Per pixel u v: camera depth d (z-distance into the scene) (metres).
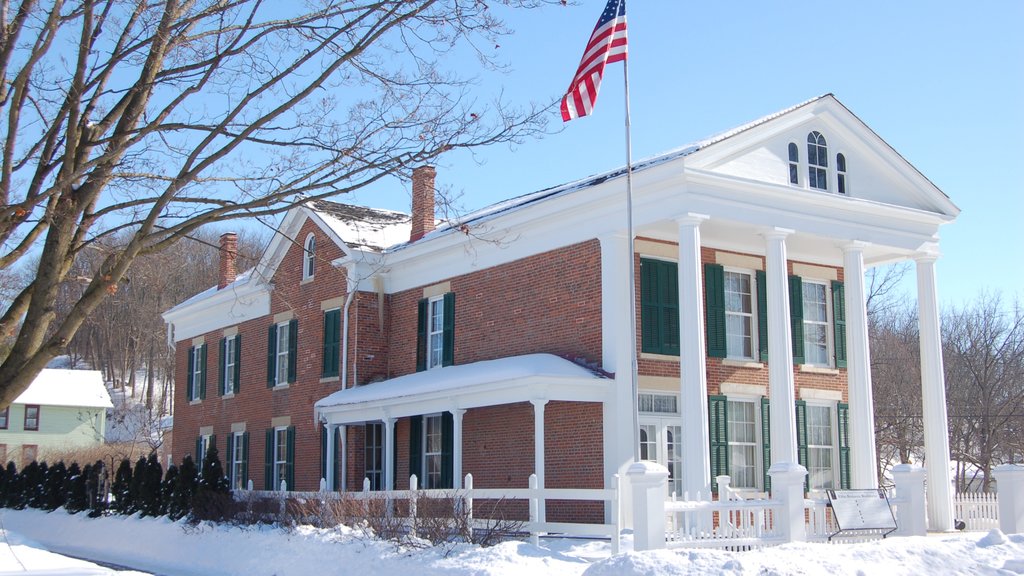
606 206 22.06
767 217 21.59
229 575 19.00
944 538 14.12
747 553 12.81
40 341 11.66
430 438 26.31
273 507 21.17
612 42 20.55
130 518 26.03
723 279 23.67
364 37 12.55
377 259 28.67
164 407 66.19
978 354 47.09
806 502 16.89
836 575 11.95
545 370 20.98
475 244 25.56
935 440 23.45
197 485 24.31
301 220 31.81
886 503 17.67
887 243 23.58
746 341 24.03
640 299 22.20
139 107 12.27
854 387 22.58
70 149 11.80
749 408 23.81
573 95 20.41
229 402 35.38
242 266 38.31
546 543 18.38
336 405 26.75
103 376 81.25
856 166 23.59
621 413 21.09
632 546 17.31
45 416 65.06
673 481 22.20
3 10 11.65
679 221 20.50
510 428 23.67
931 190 24.31
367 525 17.81
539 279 23.73
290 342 31.81
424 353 27.38
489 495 16.95
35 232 12.40
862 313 22.86
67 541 27.67
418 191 29.11
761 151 21.83
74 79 11.87
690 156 20.28
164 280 41.59
